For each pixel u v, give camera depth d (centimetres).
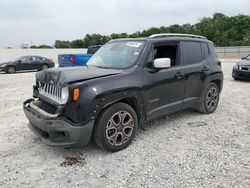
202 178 302
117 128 369
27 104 408
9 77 1449
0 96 803
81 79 341
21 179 305
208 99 556
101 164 340
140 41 439
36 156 365
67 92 329
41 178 308
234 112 583
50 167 334
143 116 405
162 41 446
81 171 323
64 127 325
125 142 383
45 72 383
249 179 298
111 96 351
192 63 504
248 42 5681
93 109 335
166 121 516
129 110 379
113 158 356
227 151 373
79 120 331
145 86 398
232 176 305
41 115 343
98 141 357
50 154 371
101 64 441
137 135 440
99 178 307
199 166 330
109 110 354
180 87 470
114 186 289
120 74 375
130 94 375
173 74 450
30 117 372
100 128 350
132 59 412
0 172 321
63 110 329
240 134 443
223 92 827
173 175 310
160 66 404
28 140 423
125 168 329
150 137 431
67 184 295
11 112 601
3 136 442
